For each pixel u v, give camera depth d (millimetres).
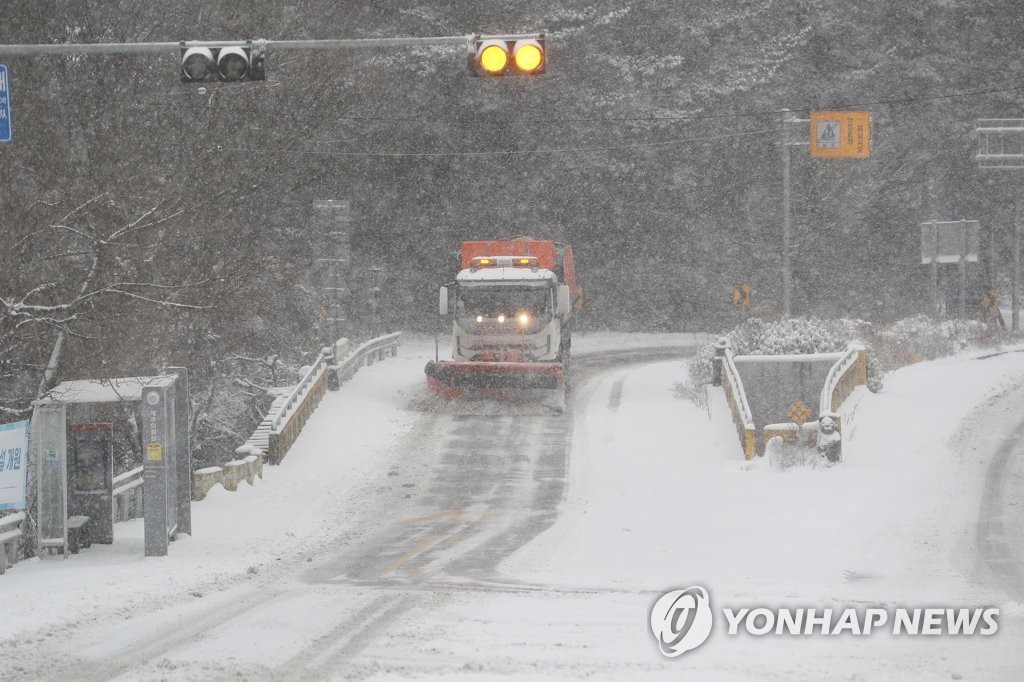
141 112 107375
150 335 95125
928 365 144375
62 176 88938
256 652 44938
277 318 139750
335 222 154000
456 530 81625
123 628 49500
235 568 66938
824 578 62719
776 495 85375
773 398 115750
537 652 44281
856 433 104438
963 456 94750
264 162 107625
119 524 81750
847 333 132000
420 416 125438
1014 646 45812
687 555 70375
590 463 104438
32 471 80250
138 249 88312
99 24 100562
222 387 141500
